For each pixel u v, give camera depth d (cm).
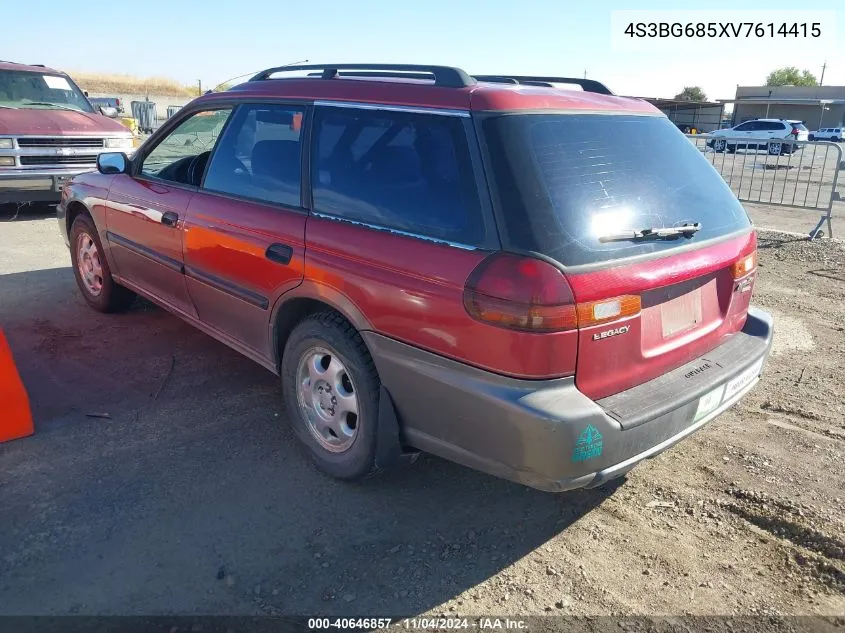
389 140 308
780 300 661
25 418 378
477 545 304
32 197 943
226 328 409
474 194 270
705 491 345
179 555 290
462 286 263
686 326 307
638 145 314
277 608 264
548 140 280
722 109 4222
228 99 408
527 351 250
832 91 5522
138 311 580
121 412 410
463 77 297
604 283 259
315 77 367
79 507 318
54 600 263
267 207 359
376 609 266
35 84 1060
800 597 277
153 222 448
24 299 606
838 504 332
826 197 1412
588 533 313
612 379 273
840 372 488
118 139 1023
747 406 436
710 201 328
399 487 345
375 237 301
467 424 273
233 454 368
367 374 310
